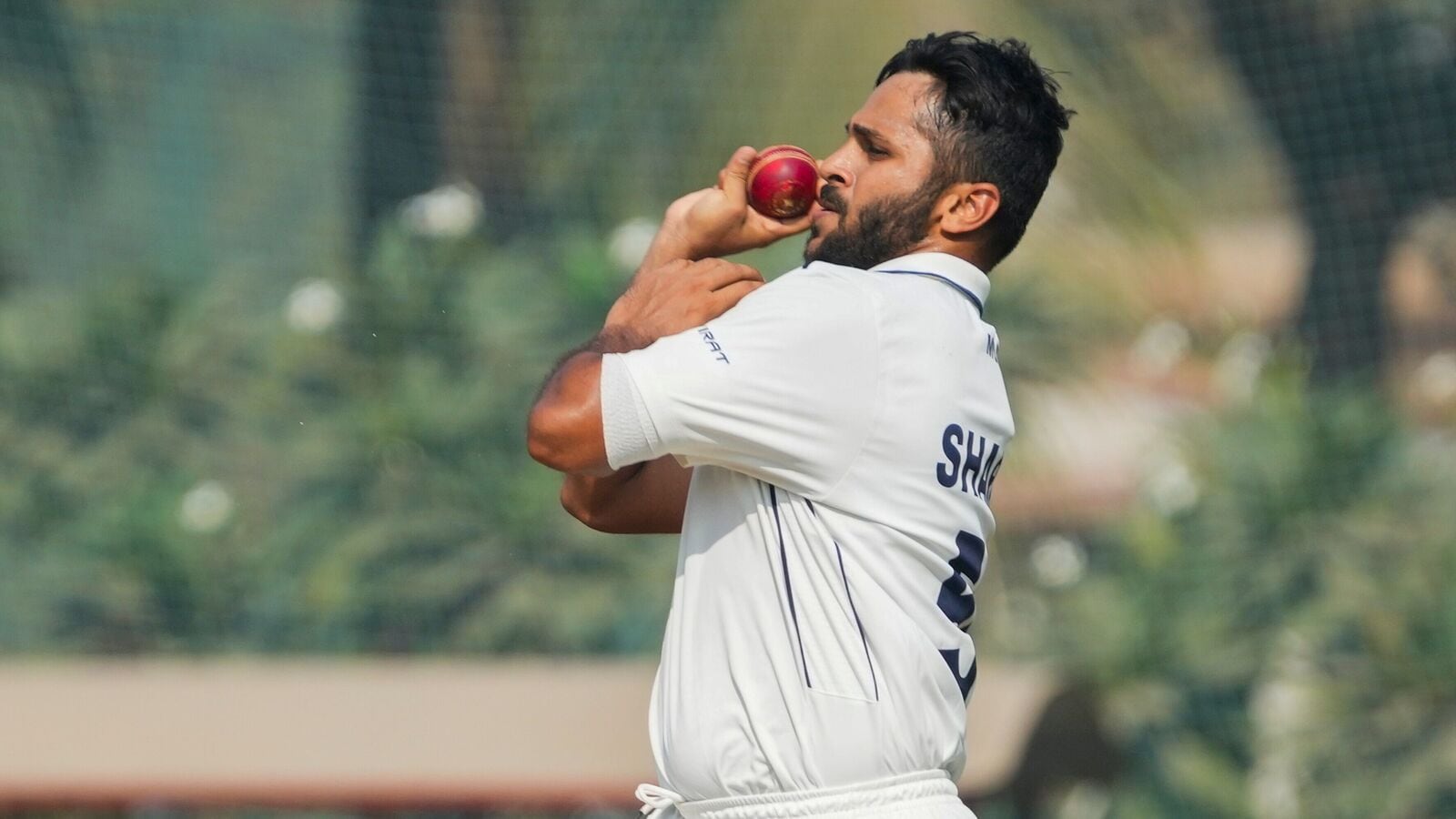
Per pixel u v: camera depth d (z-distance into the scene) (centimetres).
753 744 1102
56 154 4334
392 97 4303
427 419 3525
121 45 4397
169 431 3603
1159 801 3152
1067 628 3319
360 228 4300
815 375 1085
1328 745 3172
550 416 1074
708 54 4062
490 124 4234
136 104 4384
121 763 2484
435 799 2419
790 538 1112
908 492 1113
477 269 3775
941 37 1190
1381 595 3272
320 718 2559
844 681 1101
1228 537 3428
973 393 1147
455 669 2738
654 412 1067
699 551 1139
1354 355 4469
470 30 4234
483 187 4197
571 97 4169
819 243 1186
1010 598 3447
